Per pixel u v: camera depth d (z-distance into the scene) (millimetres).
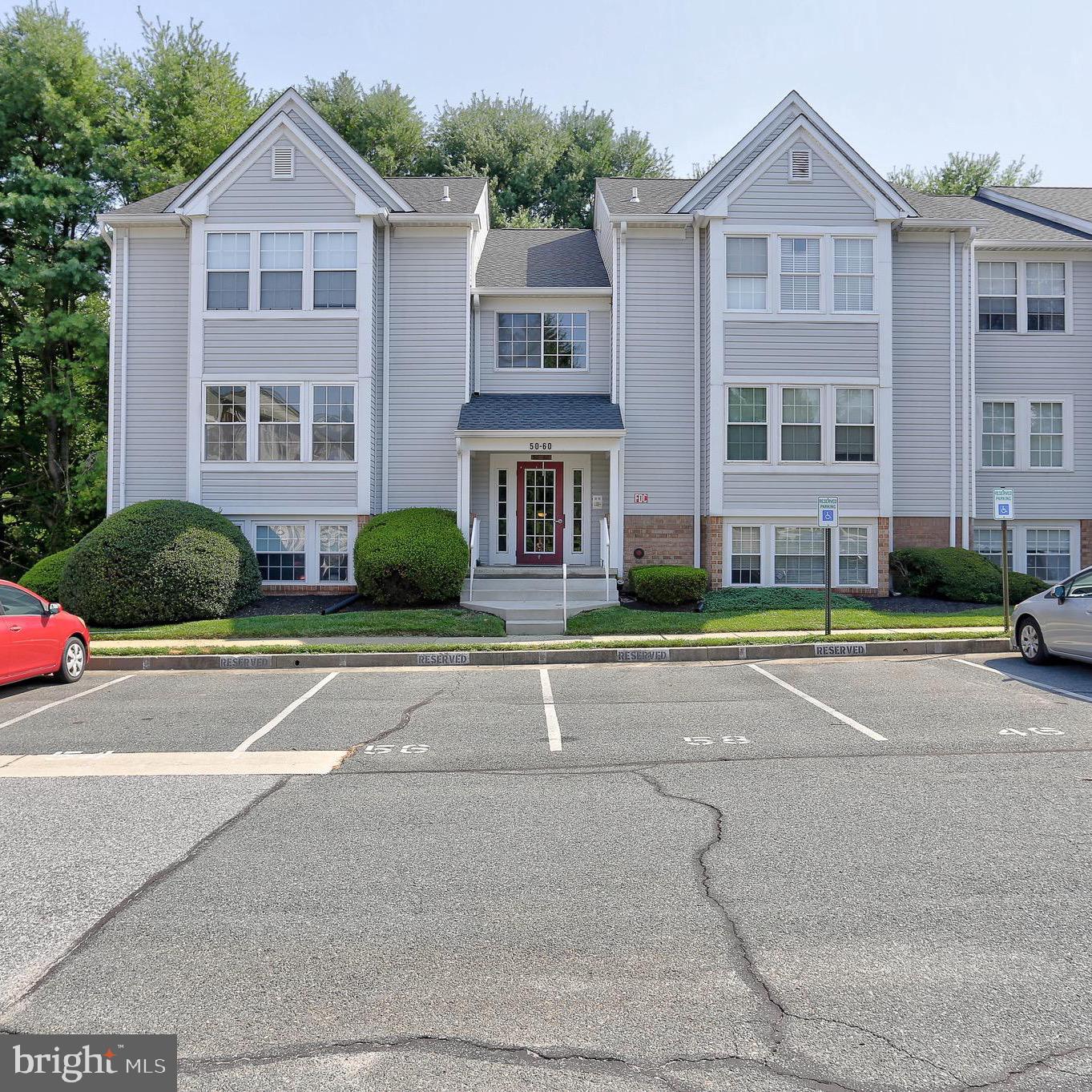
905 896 4820
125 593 15531
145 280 19438
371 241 18672
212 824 6059
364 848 5598
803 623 15164
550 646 13477
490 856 5449
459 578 16703
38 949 4273
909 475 19453
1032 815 6121
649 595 16781
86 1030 3586
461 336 19453
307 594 18531
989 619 15531
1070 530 20547
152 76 30047
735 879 5070
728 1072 3279
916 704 9789
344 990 3875
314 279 18641
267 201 18594
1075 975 3971
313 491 18672
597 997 3812
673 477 19406
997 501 14039
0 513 28016
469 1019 3645
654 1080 3236
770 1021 3613
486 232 23422
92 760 7750
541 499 20469
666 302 19469
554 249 23016
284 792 6812
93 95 26406
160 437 19391
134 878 5121
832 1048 3424
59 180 24156
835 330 18500
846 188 18516
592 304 20609
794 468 18531
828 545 14242
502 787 6934
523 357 20688
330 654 13102
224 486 18656
